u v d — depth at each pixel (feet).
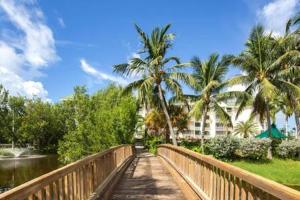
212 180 22.81
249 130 254.06
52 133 190.39
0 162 133.49
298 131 107.04
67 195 17.78
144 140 126.41
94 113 108.37
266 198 13.32
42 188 13.65
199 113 96.53
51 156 165.37
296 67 89.76
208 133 257.34
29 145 196.44
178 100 95.40
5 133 190.90
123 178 40.27
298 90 91.15
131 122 91.09
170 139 135.44
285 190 10.28
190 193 27.99
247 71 96.07
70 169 17.98
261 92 92.73
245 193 15.64
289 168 80.12
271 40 94.17
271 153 94.58
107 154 32.68
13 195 10.46
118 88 125.49
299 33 91.86
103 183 28.71
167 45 85.30
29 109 189.37
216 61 100.99
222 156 88.22
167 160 57.21
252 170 75.66
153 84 85.71
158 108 94.84
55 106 193.26
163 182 36.94
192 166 30.91
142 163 61.93
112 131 89.76
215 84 95.91
